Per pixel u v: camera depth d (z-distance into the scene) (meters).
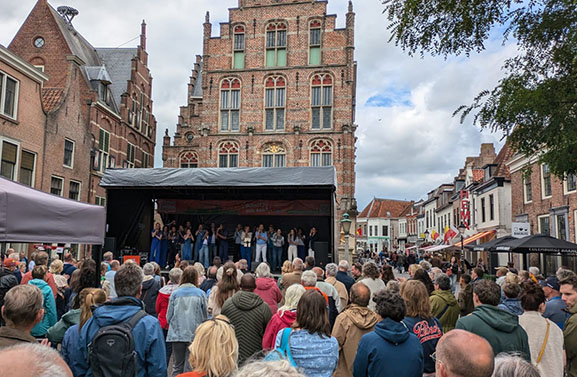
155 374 3.29
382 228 75.38
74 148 21.83
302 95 24.67
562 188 18.38
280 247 16.47
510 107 7.23
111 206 15.38
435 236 40.97
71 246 20.72
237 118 25.27
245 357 4.59
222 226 16.84
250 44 25.47
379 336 3.36
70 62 21.70
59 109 20.42
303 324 3.41
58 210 5.88
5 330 2.93
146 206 17.03
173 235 16.78
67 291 7.37
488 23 7.47
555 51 7.34
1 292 5.61
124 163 28.73
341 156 23.94
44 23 25.72
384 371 3.22
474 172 32.31
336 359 3.42
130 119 29.67
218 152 25.08
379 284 6.87
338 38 24.69
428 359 3.94
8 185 5.57
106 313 3.32
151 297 6.88
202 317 5.53
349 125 23.92
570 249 11.80
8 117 16.58
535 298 3.98
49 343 4.40
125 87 31.53
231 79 25.47
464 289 5.91
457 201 36.47
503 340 3.50
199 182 14.02
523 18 7.37
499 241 14.41
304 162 24.20
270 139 24.67
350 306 4.35
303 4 25.16
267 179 13.75
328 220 17.98
